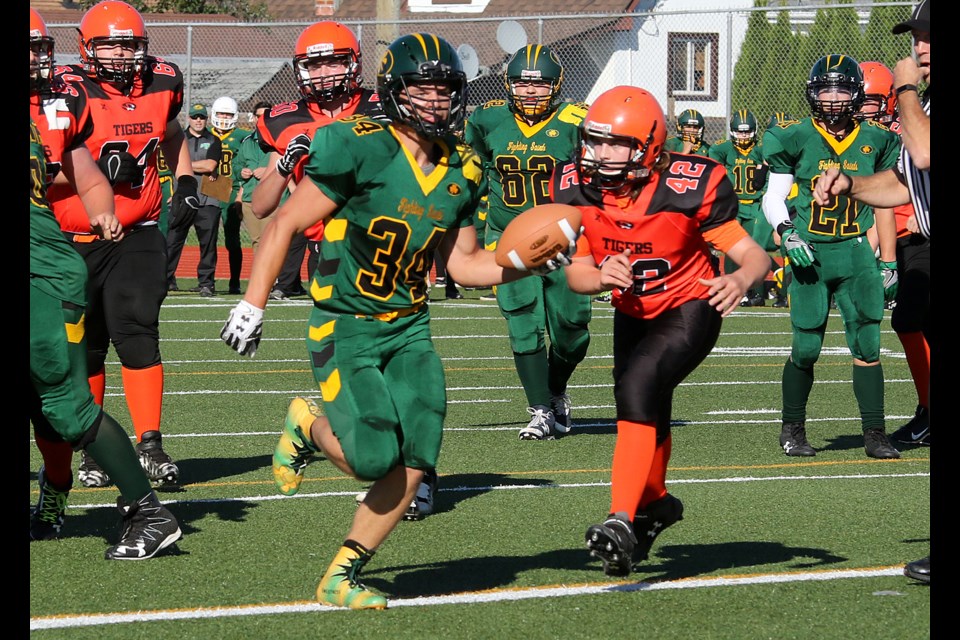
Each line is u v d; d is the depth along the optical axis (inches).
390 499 464.8
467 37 2620.6
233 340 444.8
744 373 1165.1
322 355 462.9
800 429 805.9
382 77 443.5
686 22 2603.3
